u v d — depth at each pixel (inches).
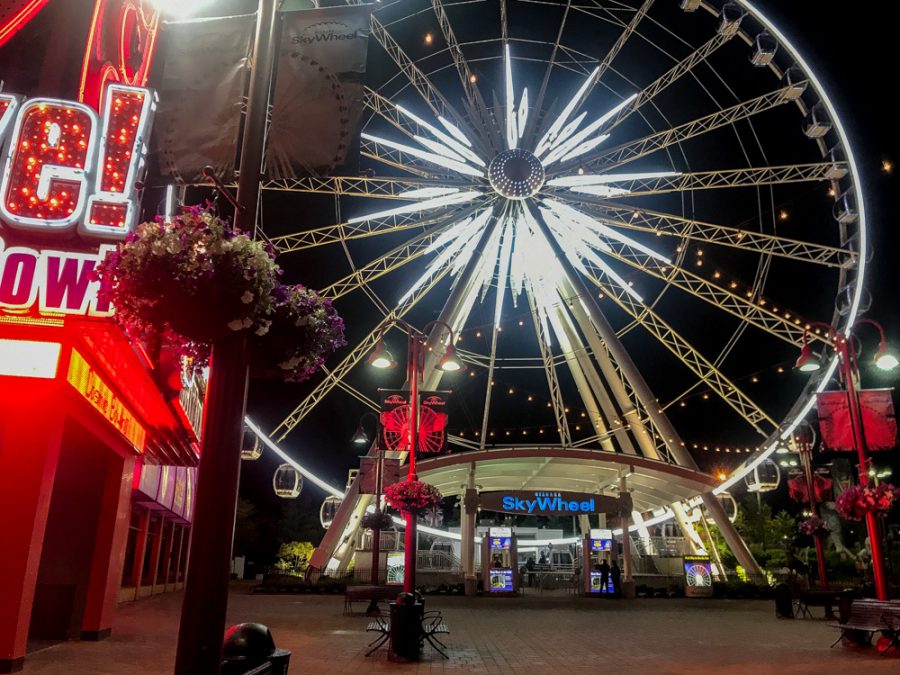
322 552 1207.6
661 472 1171.9
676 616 859.4
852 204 1087.0
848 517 690.2
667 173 1107.3
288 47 313.4
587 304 1173.7
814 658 512.1
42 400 405.4
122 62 468.1
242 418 244.2
